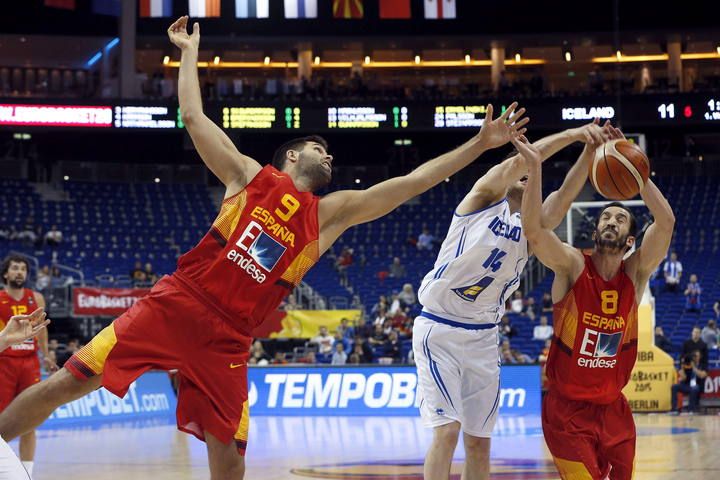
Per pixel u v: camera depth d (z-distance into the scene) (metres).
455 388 10.29
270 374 32.78
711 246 49.59
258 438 22.84
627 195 8.88
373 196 7.79
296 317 40.94
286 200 7.61
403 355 37.78
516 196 10.33
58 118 49.38
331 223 7.82
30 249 47.28
